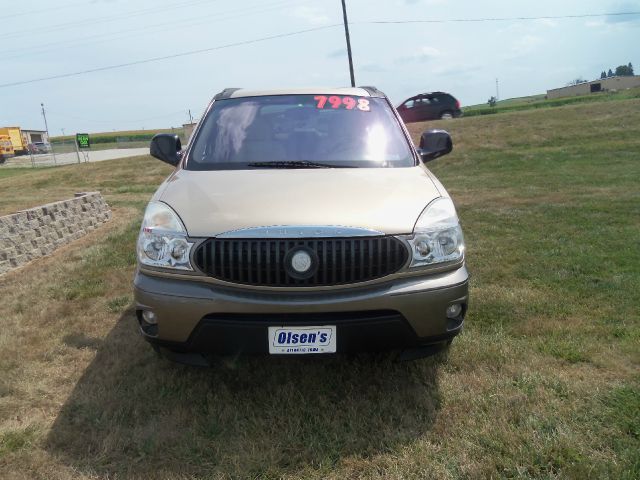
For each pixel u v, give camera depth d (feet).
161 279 8.89
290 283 8.46
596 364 10.62
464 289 9.15
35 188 58.44
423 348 9.44
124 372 10.82
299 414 9.13
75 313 14.43
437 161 58.54
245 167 10.98
